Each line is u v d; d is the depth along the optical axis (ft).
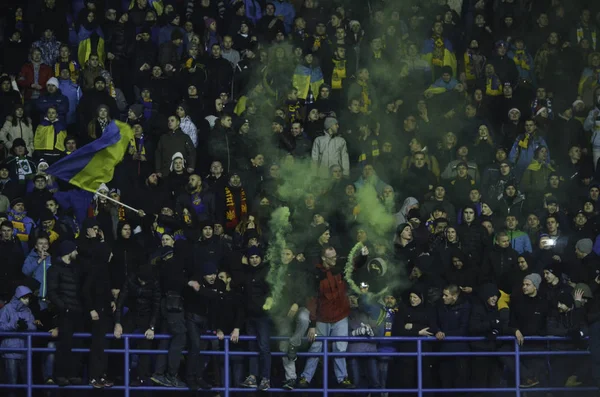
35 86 262.67
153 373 196.44
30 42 276.62
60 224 219.61
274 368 207.31
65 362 192.24
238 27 283.18
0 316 195.83
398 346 201.16
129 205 226.99
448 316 199.82
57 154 248.32
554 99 280.72
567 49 288.92
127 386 193.47
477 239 221.46
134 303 197.36
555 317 202.59
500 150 254.06
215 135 247.70
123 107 266.16
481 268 216.33
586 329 202.28
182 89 264.31
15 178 239.50
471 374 201.46
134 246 205.98
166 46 273.33
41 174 229.66
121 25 276.00
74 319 193.26
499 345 202.49
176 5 289.33
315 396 201.16
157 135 252.83
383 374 200.54
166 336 195.11
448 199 242.99
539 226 232.12
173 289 195.11
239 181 237.04
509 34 293.43
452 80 273.75
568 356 205.26
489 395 202.49
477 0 300.20
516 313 203.62
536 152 256.11
